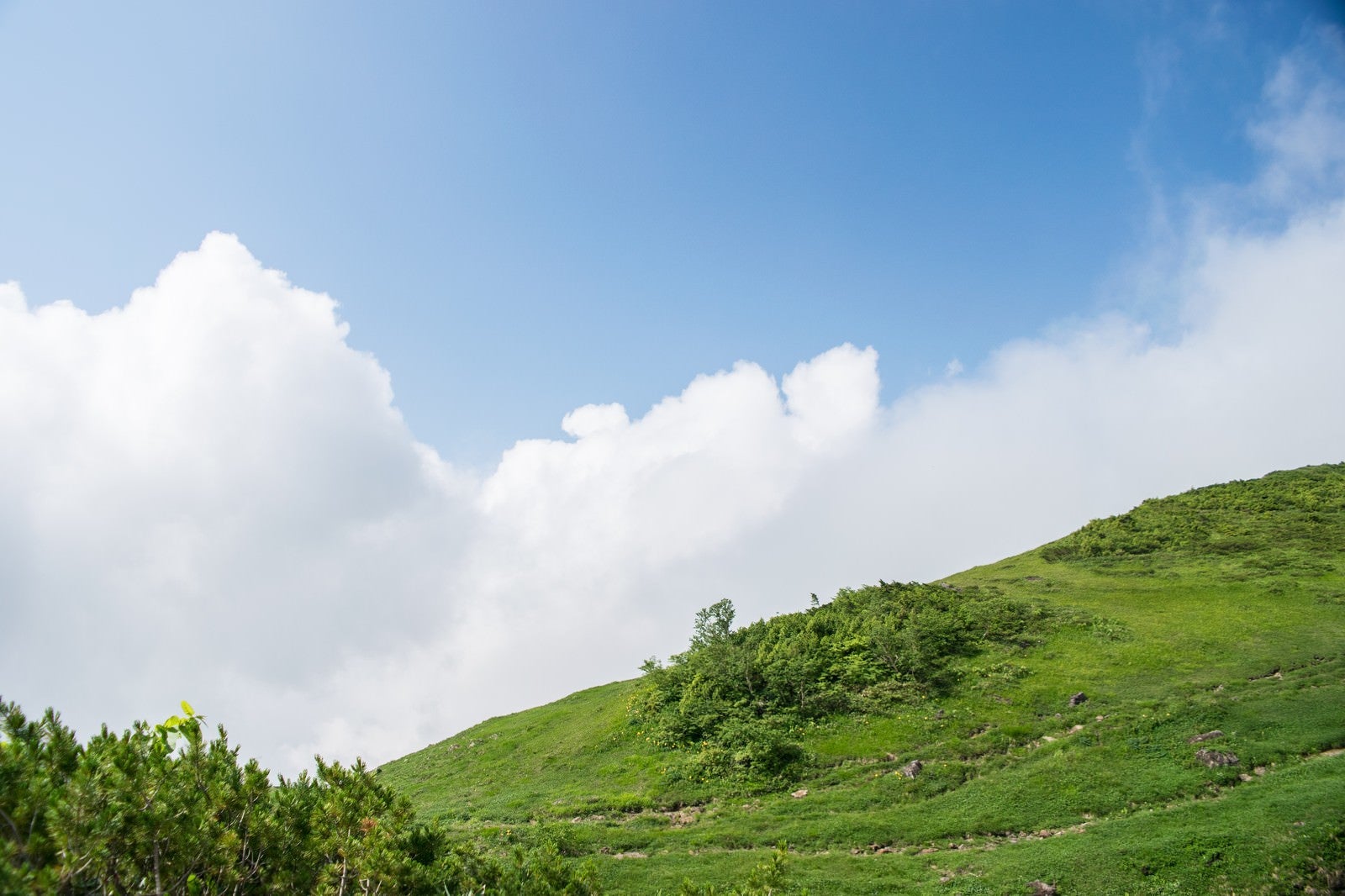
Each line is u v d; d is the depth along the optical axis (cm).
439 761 6212
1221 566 6525
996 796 3556
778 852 1941
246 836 1327
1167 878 2562
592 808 4147
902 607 5959
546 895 1672
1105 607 5969
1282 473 9131
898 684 4919
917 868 3008
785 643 5556
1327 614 5156
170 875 1182
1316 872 2369
